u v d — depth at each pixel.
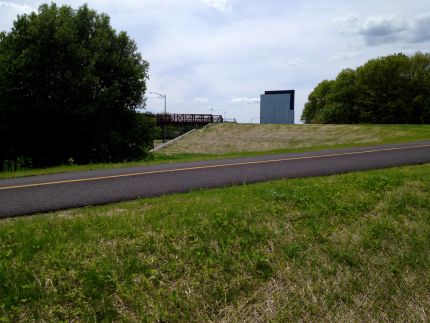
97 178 10.76
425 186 8.27
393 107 67.31
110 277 4.49
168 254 5.08
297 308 4.52
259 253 5.33
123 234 5.36
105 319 4.04
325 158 14.36
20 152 31.97
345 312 4.58
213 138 57.06
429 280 5.25
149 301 4.31
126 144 34.25
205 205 6.68
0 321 3.79
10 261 4.60
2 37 30.25
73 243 5.07
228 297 4.55
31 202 7.66
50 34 29.16
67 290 4.31
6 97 28.75
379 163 12.52
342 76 79.94
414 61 68.31
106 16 34.47
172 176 10.84
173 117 64.75
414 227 6.48
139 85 34.47
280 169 11.74
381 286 5.05
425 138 25.48
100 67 32.56
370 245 5.82
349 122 76.88
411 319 4.62
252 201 7.00
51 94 29.61
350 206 7.00
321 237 5.88
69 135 32.06
